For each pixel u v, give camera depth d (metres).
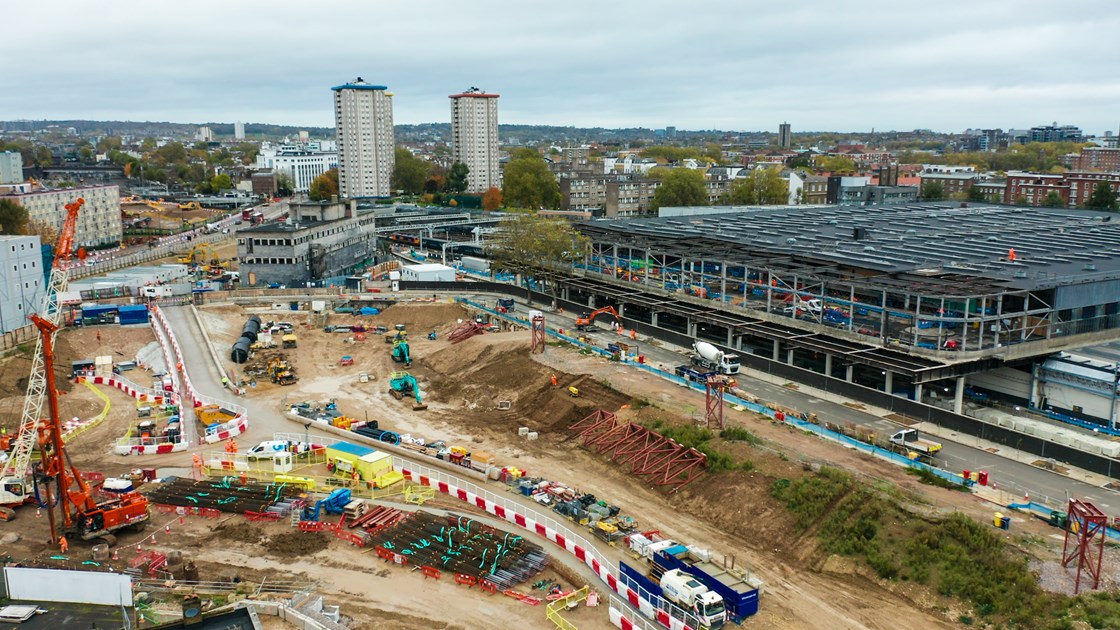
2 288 130.25
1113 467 75.00
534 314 116.88
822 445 82.69
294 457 86.88
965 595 57.59
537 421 99.19
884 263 124.19
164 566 64.75
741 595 55.78
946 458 80.31
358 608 59.19
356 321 148.88
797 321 117.88
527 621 57.59
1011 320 106.12
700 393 98.94
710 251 141.50
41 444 69.62
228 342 134.88
